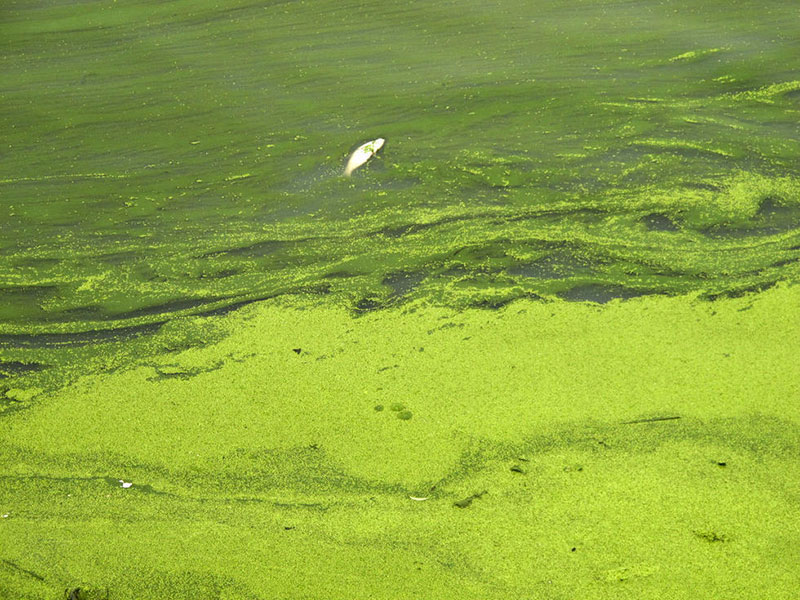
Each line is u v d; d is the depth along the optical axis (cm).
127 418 607
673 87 779
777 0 933
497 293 650
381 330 636
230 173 732
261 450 593
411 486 580
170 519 575
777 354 613
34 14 1015
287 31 937
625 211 689
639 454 583
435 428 596
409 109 773
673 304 638
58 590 555
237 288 662
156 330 645
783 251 659
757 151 721
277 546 565
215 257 680
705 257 660
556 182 711
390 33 917
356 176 723
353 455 590
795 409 593
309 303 652
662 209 688
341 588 553
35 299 663
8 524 575
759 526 560
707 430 589
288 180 724
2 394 620
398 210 700
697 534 559
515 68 823
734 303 636
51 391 620
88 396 617
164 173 735
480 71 821
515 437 591
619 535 560
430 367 618
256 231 693
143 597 553
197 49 905
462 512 571
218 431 600
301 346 632
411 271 665
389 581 554
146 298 661
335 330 638
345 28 937
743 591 544
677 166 715
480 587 551
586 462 582
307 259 675
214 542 567
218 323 646
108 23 980
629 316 634
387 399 607
